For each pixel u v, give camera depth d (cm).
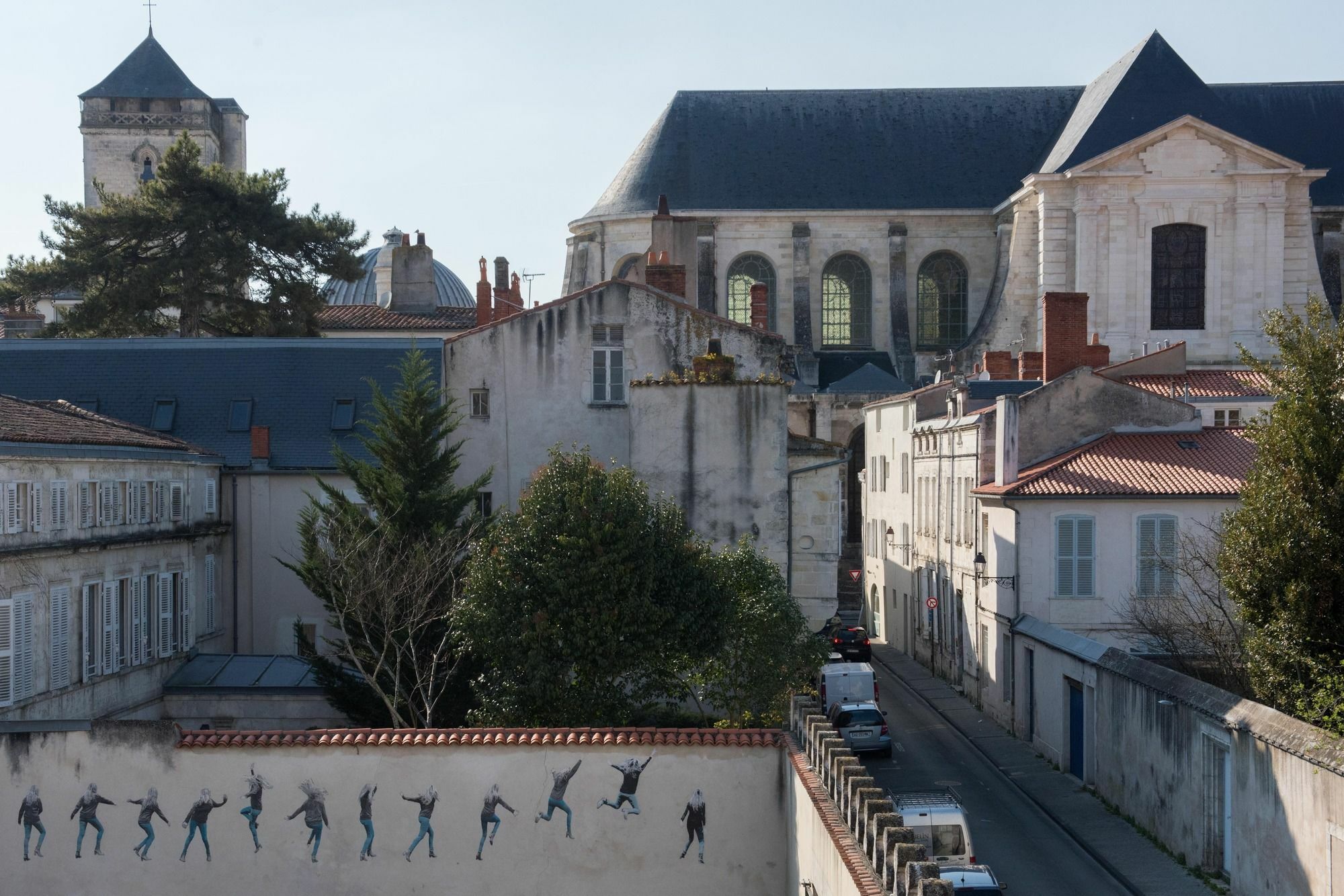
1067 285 8375
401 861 2659
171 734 2677
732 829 2653
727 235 9594
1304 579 2819
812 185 9700
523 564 3216
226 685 3944
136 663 3772
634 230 9525
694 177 9706
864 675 4362
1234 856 2762
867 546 7744
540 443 4356
